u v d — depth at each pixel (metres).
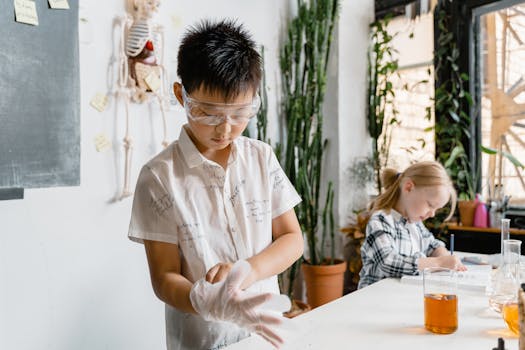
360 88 3.12
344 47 2.97
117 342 1.91
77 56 1.54
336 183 2.96
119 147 1.90
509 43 2.61
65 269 1.74
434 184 1.82
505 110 2.64
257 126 2.51
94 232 1.83
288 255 1.13
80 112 1.67
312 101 2.72
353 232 2.85
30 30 1.39
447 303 1.02
